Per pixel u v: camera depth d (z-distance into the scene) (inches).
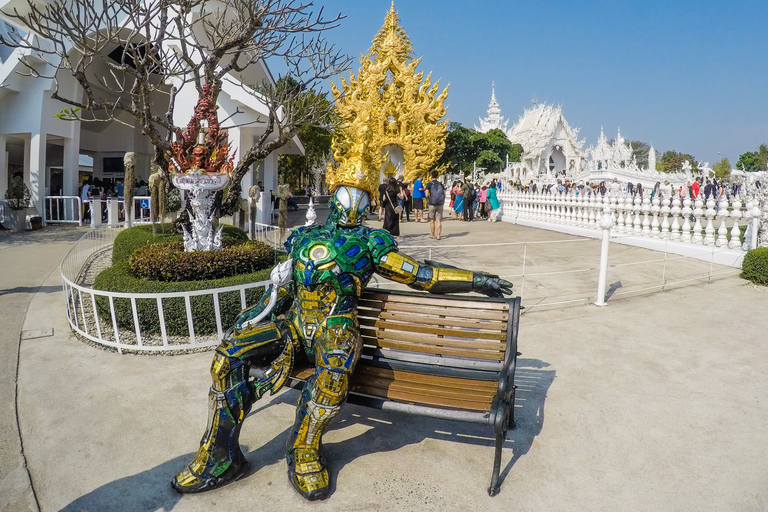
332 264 121.7
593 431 152.3
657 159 3314.5
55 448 142.9
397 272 129.7
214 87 314.5
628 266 387.5
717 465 134.8
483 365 139.5
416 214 830.5
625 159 2401.6
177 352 216.7
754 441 146.3
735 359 206.7
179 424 155.9
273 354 128.3
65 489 125.1
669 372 194.2
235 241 337.7
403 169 1099.9
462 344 138.0
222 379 121.0
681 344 223.6
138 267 254.1
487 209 861.8
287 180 1502.2
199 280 249.8
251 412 164.6
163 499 120.9
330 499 120.3
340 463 135.5
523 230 681.0
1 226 689.6
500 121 2443.4
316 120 357.4
